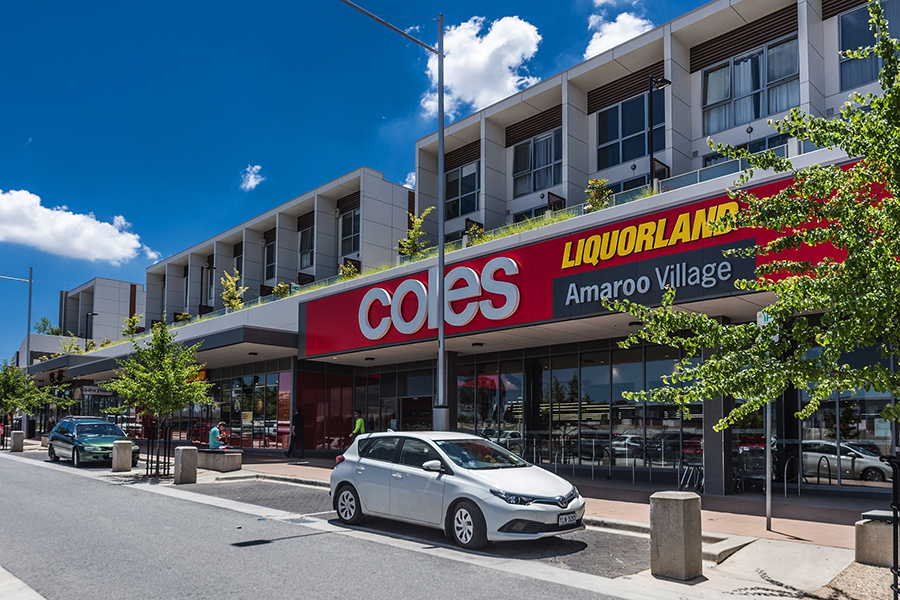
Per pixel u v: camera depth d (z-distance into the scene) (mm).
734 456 14820
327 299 22312
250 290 41750
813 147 13320
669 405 15969
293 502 13453
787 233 10883
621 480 16391
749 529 9664
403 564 7973
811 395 6223
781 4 20531
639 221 13227
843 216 5988
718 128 21906
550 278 14812
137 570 7672
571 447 18031
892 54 5879
